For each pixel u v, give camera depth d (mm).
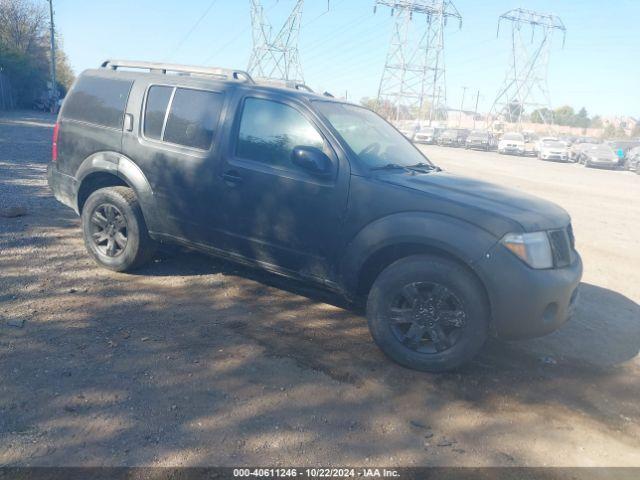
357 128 4746
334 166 4215
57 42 59562
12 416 2994
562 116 115500
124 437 2906
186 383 3490
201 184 4770
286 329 4449
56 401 3166
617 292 6359
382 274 3988
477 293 3719
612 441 3291
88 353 3754
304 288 5406
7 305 4410
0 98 45094
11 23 53406
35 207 7883
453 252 3723
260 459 2830
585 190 17562
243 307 4816
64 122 5664
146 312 4523
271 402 3363
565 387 3906
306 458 2869
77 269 5383
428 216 3844
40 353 3691
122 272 5387
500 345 4520
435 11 65500
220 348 4008
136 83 5277
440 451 3031
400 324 3996
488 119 76875
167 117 5035
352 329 4566
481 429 3287
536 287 3639
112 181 5562
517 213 3863
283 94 4574
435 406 3496
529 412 3527
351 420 3256
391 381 3770
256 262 4680
